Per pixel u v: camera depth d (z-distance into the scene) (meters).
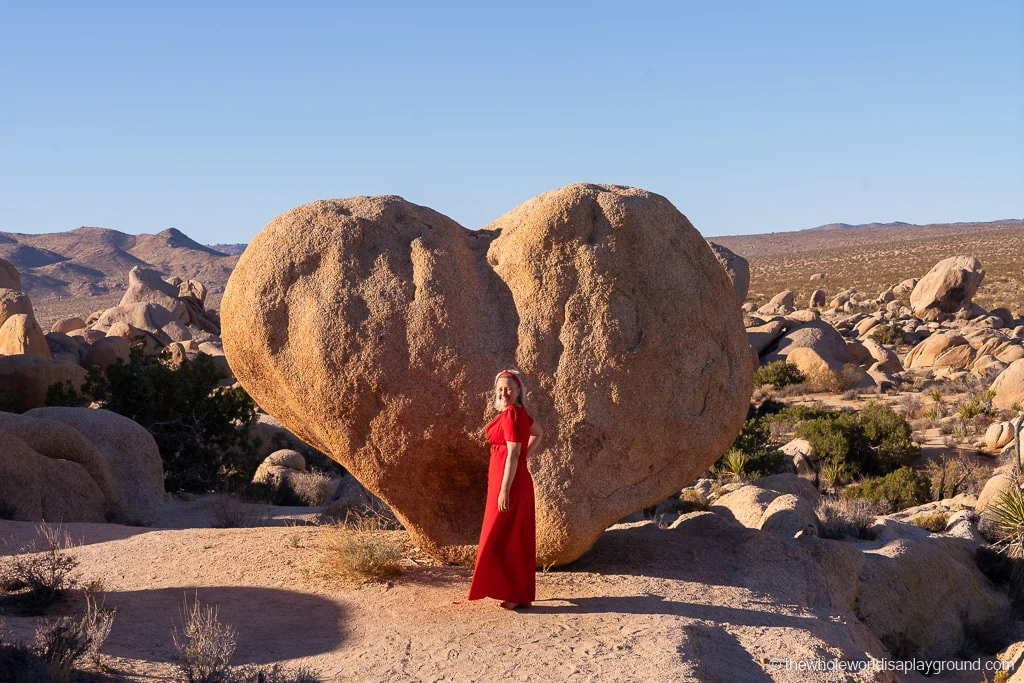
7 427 13.53
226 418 22.02
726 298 8.79
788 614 7.84
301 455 21.89
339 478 21.86
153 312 50.88
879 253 147.38
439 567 8.63
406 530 9.87
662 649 6.41
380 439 8.12
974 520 14.25
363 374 7.98
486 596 7.48
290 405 8.38
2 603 7.77
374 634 7.00
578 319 8.23
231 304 8.40
